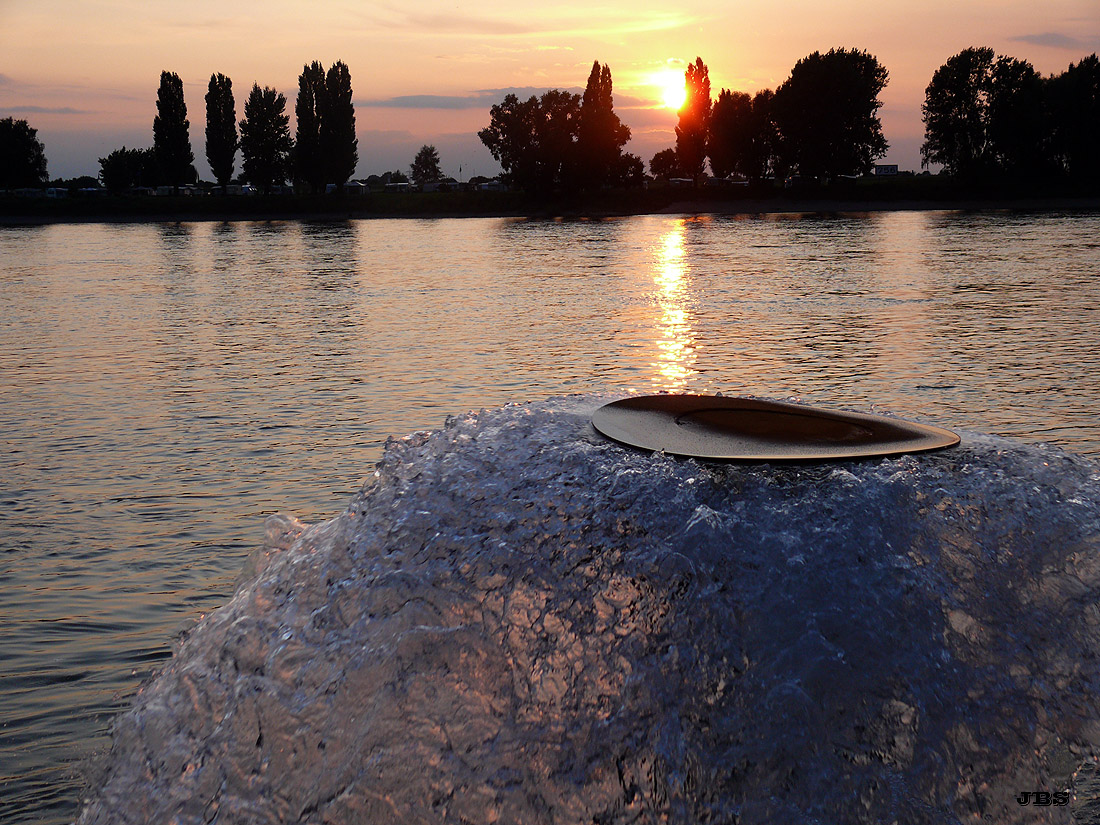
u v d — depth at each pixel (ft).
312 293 75.92
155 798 8.01
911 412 29.89
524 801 6.81
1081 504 8.42
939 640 7.30
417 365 40.60
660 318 56.08
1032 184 274.77
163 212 316.40
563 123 320.09
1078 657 7.38
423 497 9.12
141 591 15.61
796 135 292.61
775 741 6.81
